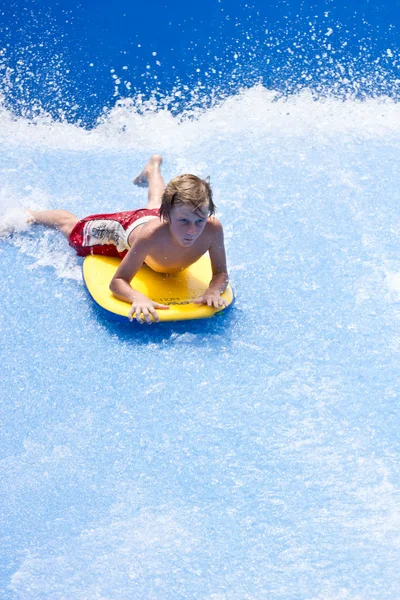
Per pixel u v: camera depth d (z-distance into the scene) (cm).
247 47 2106
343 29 2162
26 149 1778
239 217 1560
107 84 1988
